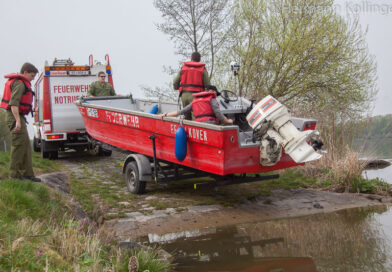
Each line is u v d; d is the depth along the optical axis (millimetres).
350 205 5859
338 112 9070
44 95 9789
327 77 12484
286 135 4875
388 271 3455
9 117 5172
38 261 2852
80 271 2957
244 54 12742
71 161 10180
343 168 6918
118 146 7434
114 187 7055
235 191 6719
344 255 3875
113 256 3455
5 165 6082
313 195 6406
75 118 10078
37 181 5426
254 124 5062
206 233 4676
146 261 3455
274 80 12773
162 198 6254
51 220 3924
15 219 3594
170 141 5895
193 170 6344
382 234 4523
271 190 6742
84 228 4129
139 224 5000
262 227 4887
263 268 3605
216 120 5734
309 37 12008
